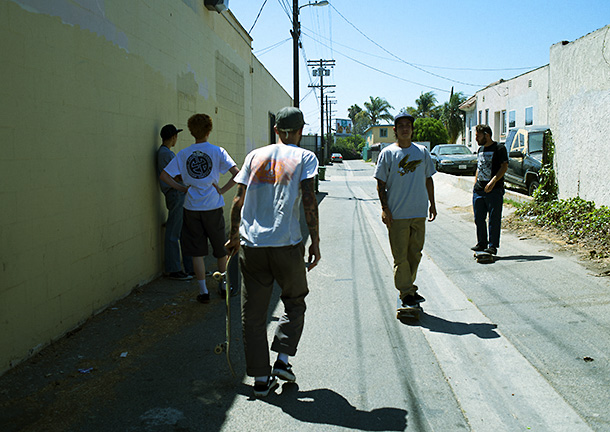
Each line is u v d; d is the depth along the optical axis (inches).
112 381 140.4
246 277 135.6
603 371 140.6
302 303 140.3
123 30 210.4
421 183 186.5
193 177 211.0
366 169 1951.3
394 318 191.6
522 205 411.8
